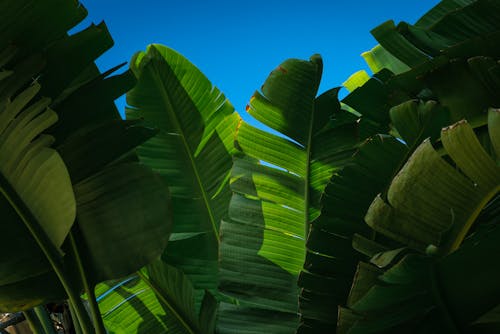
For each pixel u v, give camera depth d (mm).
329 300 2145
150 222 2094
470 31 2520
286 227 2506
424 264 1771
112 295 2762
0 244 1996
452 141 1700
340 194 2094
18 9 1854
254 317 2467
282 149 2580
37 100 2041
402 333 1956
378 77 2533
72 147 2039
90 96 2121
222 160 3064
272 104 2580
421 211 1792
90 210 2117
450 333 1894
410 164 1760
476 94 2213
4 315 3430
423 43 2574
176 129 3061
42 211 1980
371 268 1927
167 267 2574
